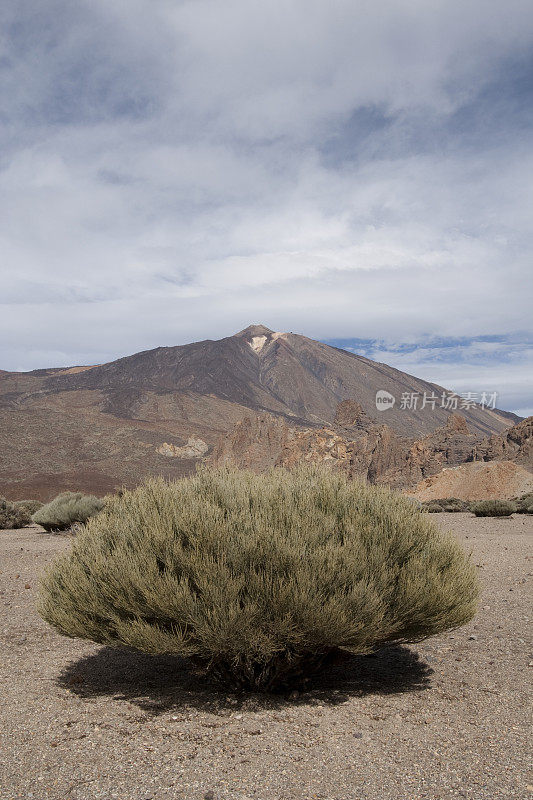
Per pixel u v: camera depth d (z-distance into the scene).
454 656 6.30
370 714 4.52
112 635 4.85
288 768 3.53
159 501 5.32
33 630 7.51
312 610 4.34
